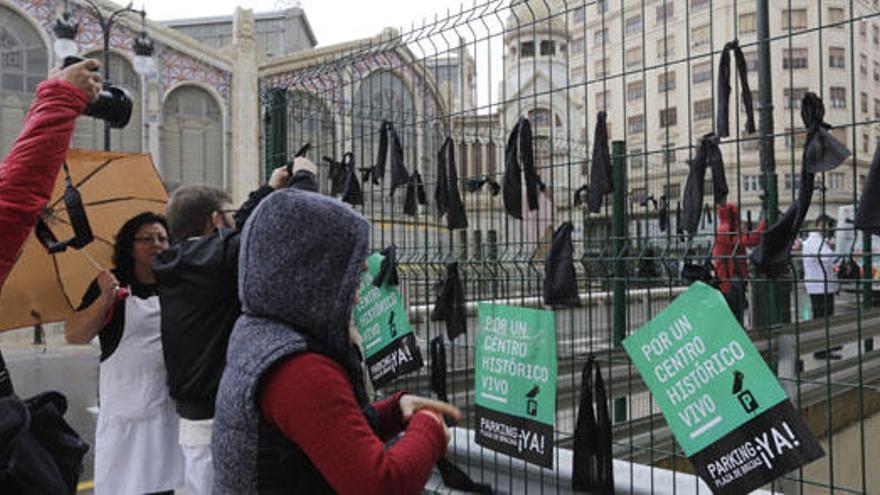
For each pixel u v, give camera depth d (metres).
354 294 1.49
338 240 1.48
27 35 19.61
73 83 1.95
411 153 3.70
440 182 3.22
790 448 2.03
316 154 4.02
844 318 4.30
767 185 3.05
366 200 3.89
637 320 3.38
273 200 1.53
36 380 9.91
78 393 8.85
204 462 2.68
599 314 3.47
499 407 2.83
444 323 3.54
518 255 2.94
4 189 1.78
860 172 2.35
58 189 2.95
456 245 3.22
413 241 3.46
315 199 1.51
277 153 4.17
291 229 1.48
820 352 4.03
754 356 2.10
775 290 3.48
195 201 2.99
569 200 2.98
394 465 1.40
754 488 2.11
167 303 2.68
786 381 2.84
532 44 3.10
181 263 2.63
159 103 21.70
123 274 3.12
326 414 1.37
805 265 2.59
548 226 3.18
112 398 3.10
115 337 3.10
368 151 4.00
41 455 1.90
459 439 3.15
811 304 4.31
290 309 1.46
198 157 22.73
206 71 22.64
